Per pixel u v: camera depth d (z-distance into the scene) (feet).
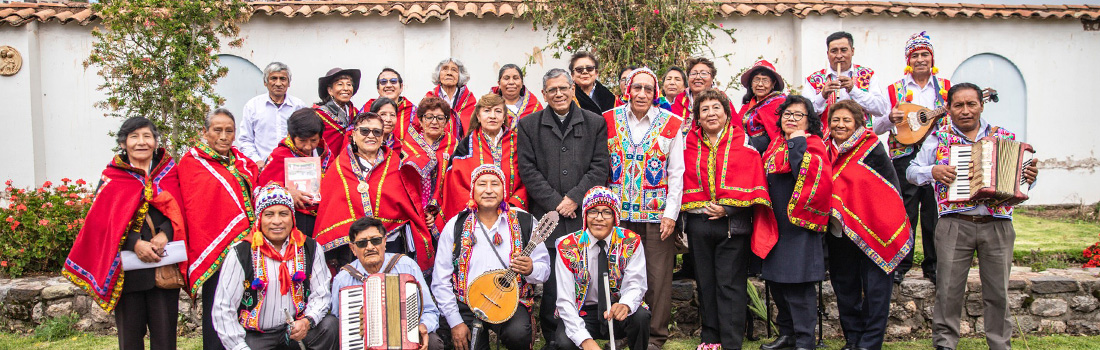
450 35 30.07
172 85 23.58
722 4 30.30
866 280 17.02
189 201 15.28
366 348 13.65
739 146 16.75
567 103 17.24
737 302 16.87
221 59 29.76
